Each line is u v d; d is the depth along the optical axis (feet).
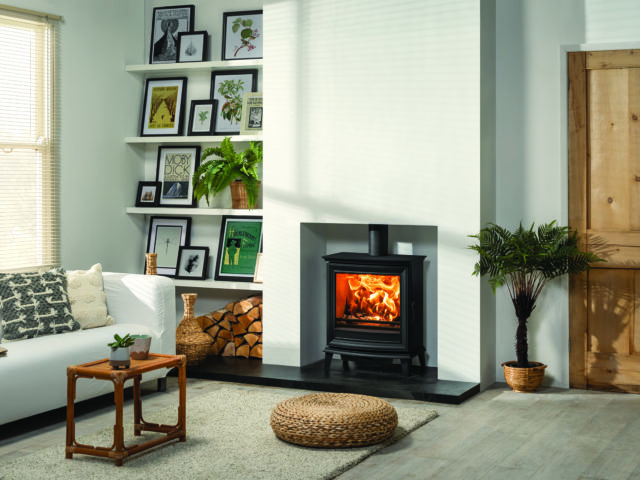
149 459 11.41
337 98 16.79
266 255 17.66
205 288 19.94
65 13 17.99
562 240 15.87
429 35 15.84
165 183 20.04
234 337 18.72
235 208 18.97
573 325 16.07
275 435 12.58
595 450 11.87
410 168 16.12
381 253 16.71
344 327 16.80
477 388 15.60
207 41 19.80
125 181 19.97
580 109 15.85
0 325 14.14
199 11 19.98
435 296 17.30
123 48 19.77
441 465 11.21
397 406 14.46
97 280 16.05
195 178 18.94
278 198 17.51
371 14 16.38
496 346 16.81
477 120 15.48
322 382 15.85
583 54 15.80
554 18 16.05
